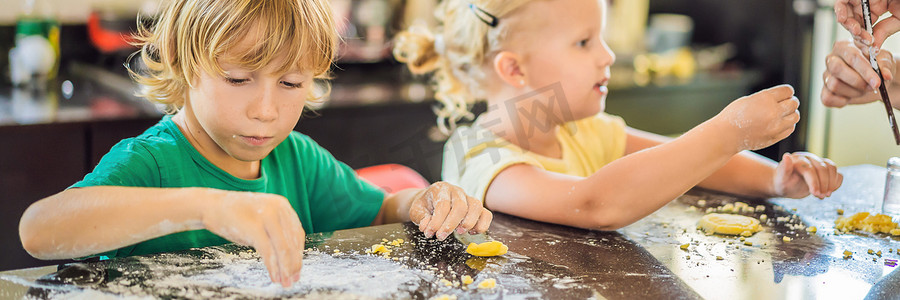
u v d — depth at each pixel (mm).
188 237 1031
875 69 1020
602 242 938
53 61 2311
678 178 971
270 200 757
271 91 895
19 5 2398
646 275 818
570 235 969
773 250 911
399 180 1582
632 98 2615
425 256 862
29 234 829
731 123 967
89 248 813
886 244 940
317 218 1224
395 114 2277
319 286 764
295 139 1210
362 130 2248
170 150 1009
